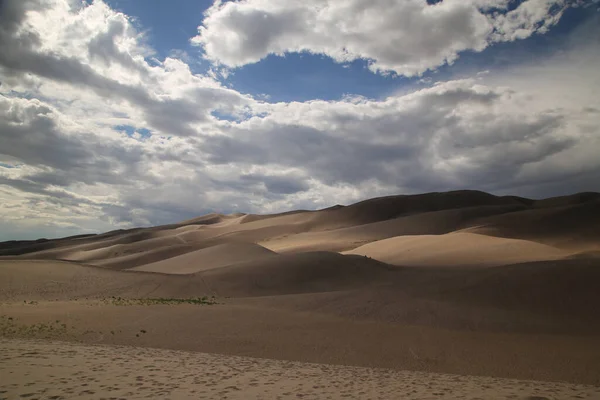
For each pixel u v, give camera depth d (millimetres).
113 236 194500
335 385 13742
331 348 22219
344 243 107500
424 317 28312
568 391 14023
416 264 61062
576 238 100312
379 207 165250
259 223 164750
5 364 13422
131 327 25172
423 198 172250
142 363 15492
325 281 48781
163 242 133500
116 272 51906
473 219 128125
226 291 45500
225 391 11992
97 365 14406
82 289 45031
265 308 32156
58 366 13719
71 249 149625
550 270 33719
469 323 26906
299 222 157750
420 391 13219
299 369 16750
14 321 25062
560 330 25469
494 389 13898
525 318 27531
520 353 21266
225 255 68812
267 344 22688
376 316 29016
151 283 48062
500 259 60438
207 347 21797
